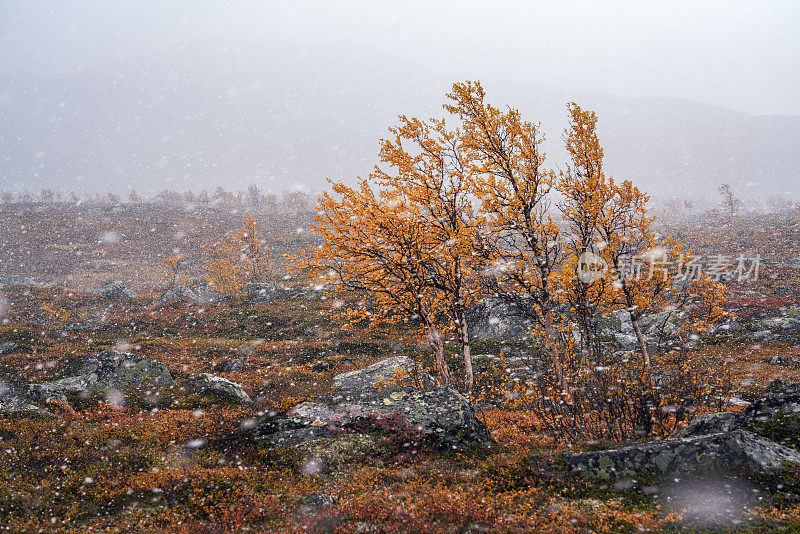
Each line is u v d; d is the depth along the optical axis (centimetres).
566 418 1157
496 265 1490
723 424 916
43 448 1202
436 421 1216
